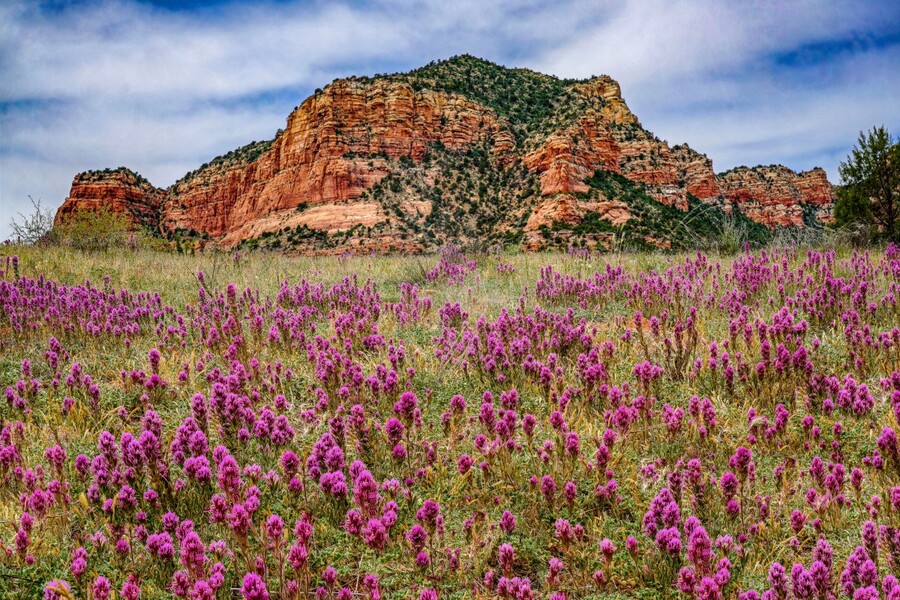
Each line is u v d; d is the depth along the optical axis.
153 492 3.91
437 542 3.67
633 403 5.20
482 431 5.22
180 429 4.47
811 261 10.12
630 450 4.88
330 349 6.50
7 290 7.90
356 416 4.68
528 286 11.49
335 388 5.77
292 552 3.16
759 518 4.02
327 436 4.36
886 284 9.02
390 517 3.65
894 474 4.30
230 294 8.23
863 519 3.99
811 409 5.44
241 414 4.84
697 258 10.91
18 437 4.79
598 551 3.75
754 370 5.76
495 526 4.00
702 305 8.50
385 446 4.80
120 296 9.13
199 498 4.00
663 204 92.88
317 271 13.92
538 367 6.09
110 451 4.16
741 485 4.07
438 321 8.80
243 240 98.38
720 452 4.77
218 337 7.12
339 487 3.94
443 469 4.52
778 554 3.68
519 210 83.75
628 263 14.02
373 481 3.68
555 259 15.51
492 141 101.88
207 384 6.23
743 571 3.56
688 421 5.22
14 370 6.31
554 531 3.95
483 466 4.45
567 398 5.43
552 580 3.40
